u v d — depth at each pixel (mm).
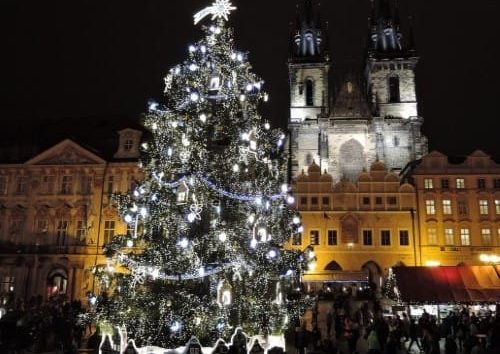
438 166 72375
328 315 38812
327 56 98375
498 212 70062
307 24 103000
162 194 27172
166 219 26703
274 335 27047
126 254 27141
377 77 96875
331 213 71625
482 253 68750
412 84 96125
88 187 66812
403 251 69750
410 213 70812
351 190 72375
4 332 28297
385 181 72375
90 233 64750
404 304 40906
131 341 25109
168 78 29609
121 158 67938
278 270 28219
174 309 25359
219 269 25719
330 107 99500
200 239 26438
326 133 89812
